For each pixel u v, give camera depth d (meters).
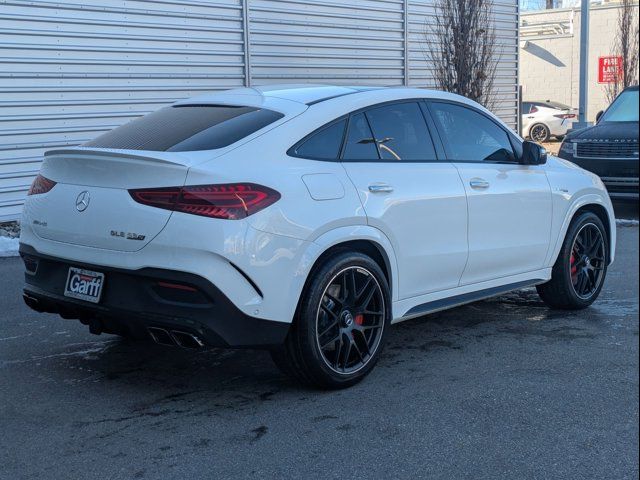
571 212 6.00
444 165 5.06
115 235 3.98
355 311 4.41
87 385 4.47
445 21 14.08
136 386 4.46
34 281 4.48
